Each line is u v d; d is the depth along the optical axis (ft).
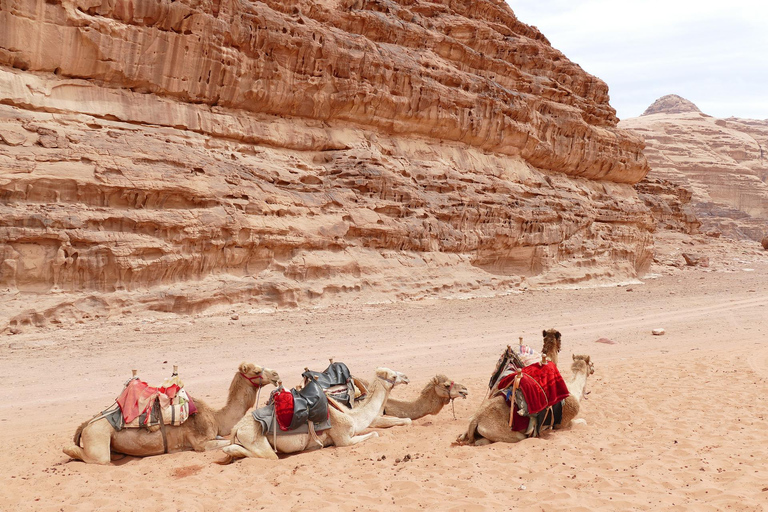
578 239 126.11
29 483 22.44
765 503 17.72
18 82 62.03
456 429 28.71
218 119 77.71
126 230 63.16
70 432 30.89
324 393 25.89
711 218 397.39
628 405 31.76
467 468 22.31
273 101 83.56
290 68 84.38
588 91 148.97
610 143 145.07
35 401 37.78
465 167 109.60
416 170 99.14
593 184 145.18
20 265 56.29
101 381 42.42
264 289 71.31
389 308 78.79
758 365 42.88
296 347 54.70
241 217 71.46
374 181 89.25
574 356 32.35
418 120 102.37
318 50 87.10
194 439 25.39
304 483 21.24
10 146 58.29
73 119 65.10
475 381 41.60
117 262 60.90
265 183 77.51
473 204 103.04
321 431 25.67
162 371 45.19
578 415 30.12
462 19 118.73
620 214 143.23
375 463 23.49
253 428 24.23
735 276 149.48
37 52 63.67
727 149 474.90
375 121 96.99
